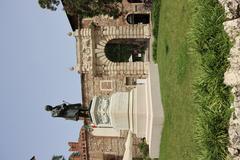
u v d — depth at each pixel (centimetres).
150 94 2206
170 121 1836
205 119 1119
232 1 1089
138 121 2236
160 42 2559
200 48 1181
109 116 2319
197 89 1175
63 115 2625
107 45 4291
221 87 1091
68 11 3600
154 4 2953
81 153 4212
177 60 1755
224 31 1109
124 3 4100
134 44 4394
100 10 3584
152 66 2567
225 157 1060
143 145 3559
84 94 4153
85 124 4006
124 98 2314
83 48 4084
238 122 1034
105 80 4106
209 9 1168
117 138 4075
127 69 4072
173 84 1812
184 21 1692
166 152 1875
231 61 1076
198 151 1229
